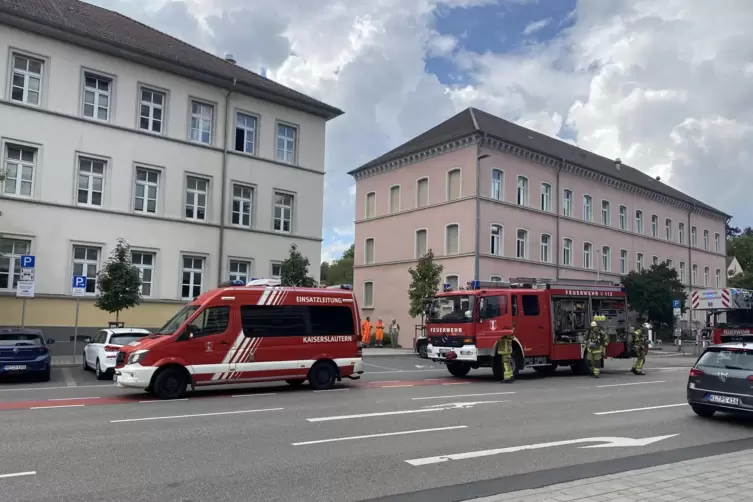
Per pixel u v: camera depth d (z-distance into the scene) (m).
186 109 27.56
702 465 7.33
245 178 29.30
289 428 9.55
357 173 47.50
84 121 24.55
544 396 14.44
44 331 23.17
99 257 24.81
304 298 15.30
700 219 60.56
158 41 29.22
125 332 17.62
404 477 6.77
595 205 46.12
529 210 40.19
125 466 7.04
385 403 12.59
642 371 22.34
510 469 7.23
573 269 43.25
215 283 27.92
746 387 10.82
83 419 10.22
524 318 19.19
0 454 7.59
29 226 23.05
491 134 37.41
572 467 7.36
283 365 14.67
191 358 13.49
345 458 7.60
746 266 76.25
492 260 37.41
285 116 31.06
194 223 27.42
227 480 6.52
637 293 44.88
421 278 34.47
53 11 25.45
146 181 26.42
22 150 23.34
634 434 9.73
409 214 42.34
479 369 22.45
